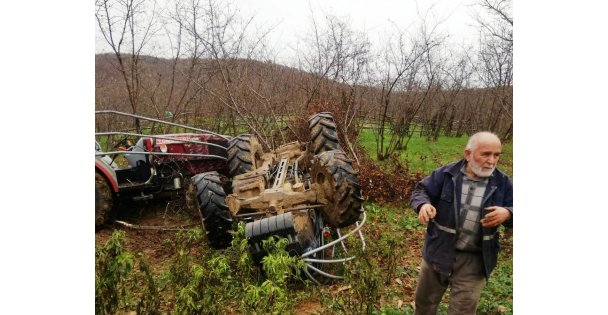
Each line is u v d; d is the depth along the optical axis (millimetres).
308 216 3986
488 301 3432
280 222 3342
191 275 2930
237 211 4035
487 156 2342
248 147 5516
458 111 16125
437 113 13930
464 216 2422
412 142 12617
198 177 4207
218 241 4070
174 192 6145
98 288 2322
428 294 2719
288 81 10078
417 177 6812
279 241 3020
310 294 3461
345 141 8031
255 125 9039
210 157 5914
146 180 6074
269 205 3975
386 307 3291
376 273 3225
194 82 9203
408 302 3525
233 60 9289
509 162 9125
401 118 10875
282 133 8508
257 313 2330
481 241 2414
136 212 6371
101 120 11305
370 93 11234
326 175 4035
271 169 5289
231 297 3004
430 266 2615
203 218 4043
